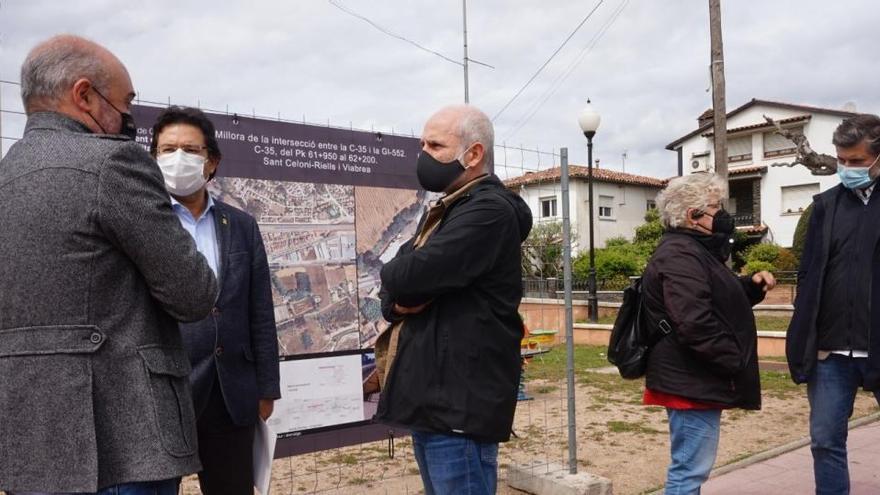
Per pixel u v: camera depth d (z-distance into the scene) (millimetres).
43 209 1695
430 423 2271
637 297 3240
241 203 3783
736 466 4965
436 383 2279
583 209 33125
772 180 30906
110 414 1708
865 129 3203
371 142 4336
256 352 2840
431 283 2217
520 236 2484
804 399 7953
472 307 2307
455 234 2242
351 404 4180
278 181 3928
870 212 3240
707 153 31703
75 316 1695
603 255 25141
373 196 4332
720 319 2945
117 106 1948
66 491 1626
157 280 1798
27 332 1677
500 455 5562
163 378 1824
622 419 7062
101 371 1705
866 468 4805
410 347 2355
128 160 1780
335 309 4137
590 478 4375
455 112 2502
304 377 4004
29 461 1637
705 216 3045
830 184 29125
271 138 3908
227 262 2744
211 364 2617
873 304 3158
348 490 4594
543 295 13664
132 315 1792
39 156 1757
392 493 4523
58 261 1687
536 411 7559
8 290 1690
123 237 1738
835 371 3346
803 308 3443
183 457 1816
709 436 3018
